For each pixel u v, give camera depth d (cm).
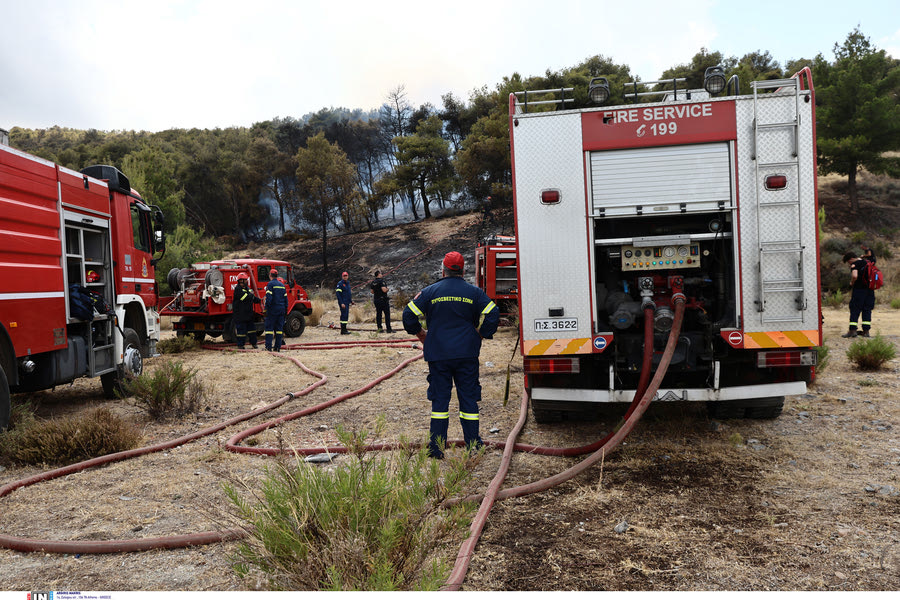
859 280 1140
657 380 449
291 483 250
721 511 357
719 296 523
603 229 549
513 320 1470
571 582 277
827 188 3838
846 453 461
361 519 238
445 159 4938
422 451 267
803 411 601
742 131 467
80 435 517
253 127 7400
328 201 4181
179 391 680
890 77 3148
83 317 671
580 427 573
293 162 5475
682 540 319
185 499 409
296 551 232
